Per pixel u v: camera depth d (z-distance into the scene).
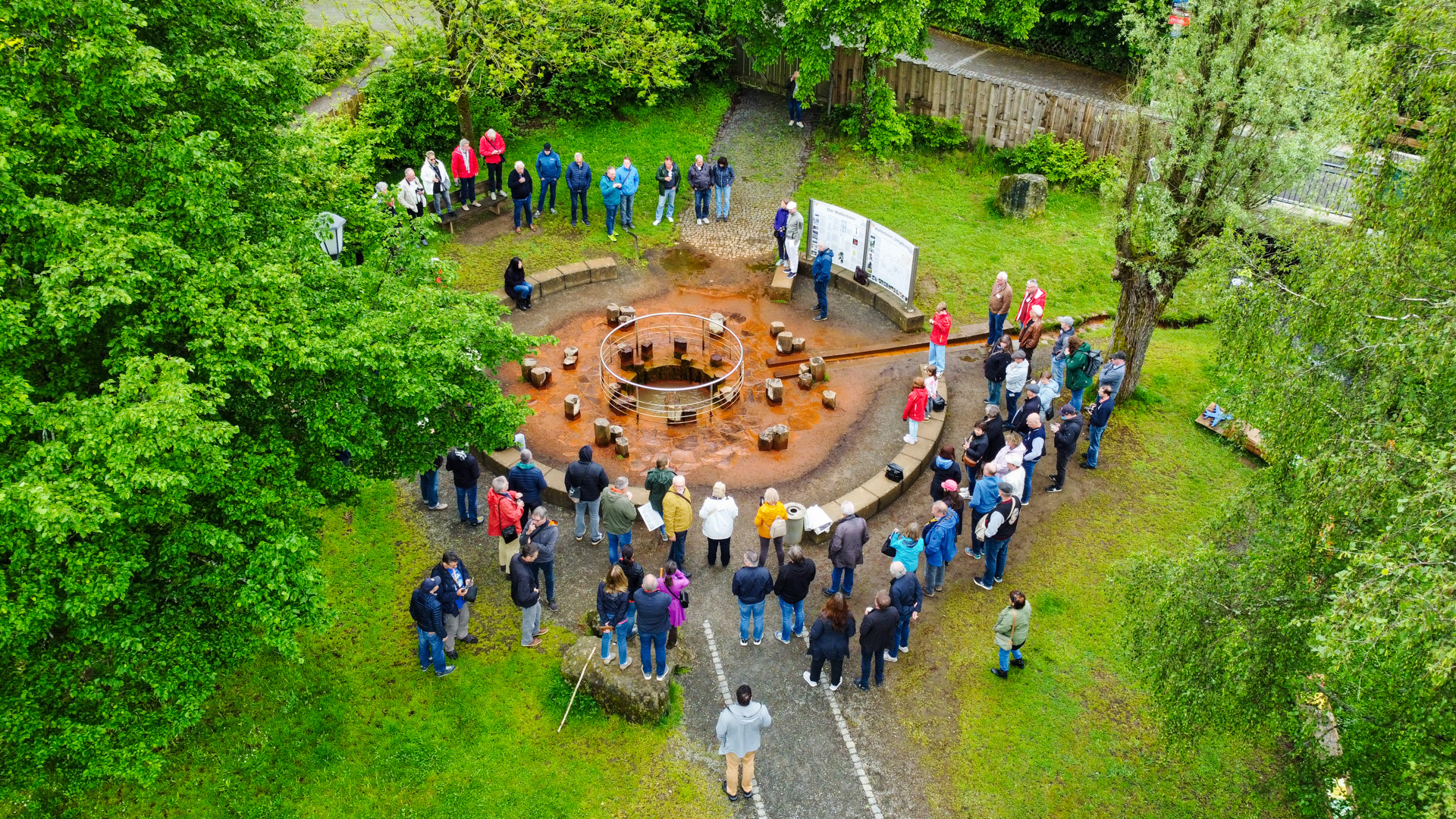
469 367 13.02
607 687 13.27
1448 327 8.12
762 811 12.34
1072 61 32.50
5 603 8.25
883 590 14.77
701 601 15.28
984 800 12.56
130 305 9.87
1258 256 11.85
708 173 24.92
